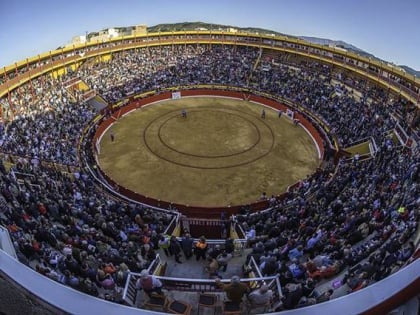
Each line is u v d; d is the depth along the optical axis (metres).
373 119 51.59
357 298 7.32
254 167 48.06
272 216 29.06
